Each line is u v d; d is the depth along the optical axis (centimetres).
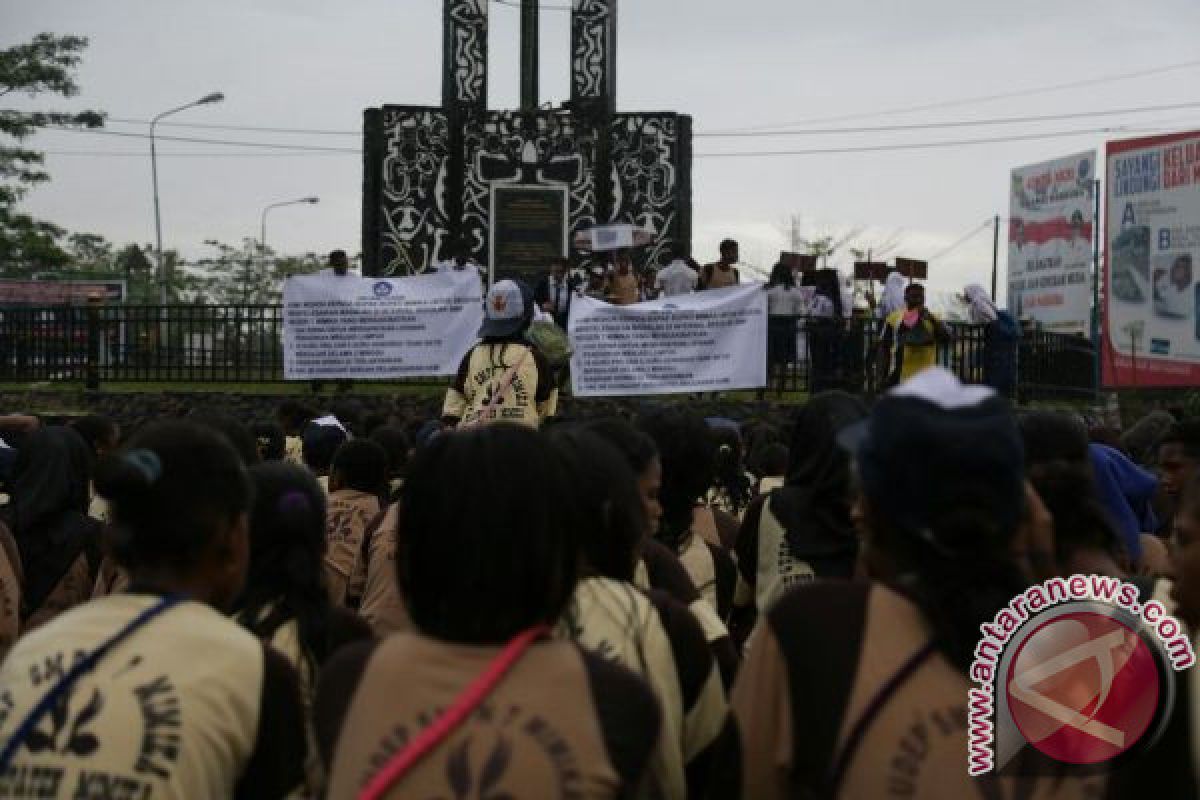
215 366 2003
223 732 317
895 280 2083
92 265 7031
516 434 298
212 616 332
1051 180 3728
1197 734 300
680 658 389
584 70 2358
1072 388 2234
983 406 294
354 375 1725
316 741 288
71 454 687
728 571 572
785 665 289
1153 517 705
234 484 347
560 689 279
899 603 287
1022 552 299
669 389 1619
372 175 2358
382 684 282
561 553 293
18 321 2108
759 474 978
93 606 331
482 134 2356
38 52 3672
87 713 310
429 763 272
